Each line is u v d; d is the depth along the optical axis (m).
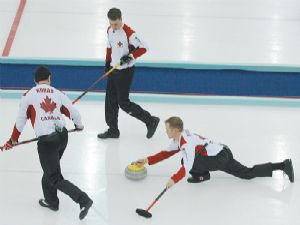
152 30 14.59
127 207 9.27
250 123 12.12
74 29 14.48
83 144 11.02
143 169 9.98
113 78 10.55
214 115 12.38
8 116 11.88
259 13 16.06
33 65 12.60
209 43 14.11
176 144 9.30
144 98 12.72
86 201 8.52
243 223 9.02
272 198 9.66
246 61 13.18
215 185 9.95
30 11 15.34
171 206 9.34
